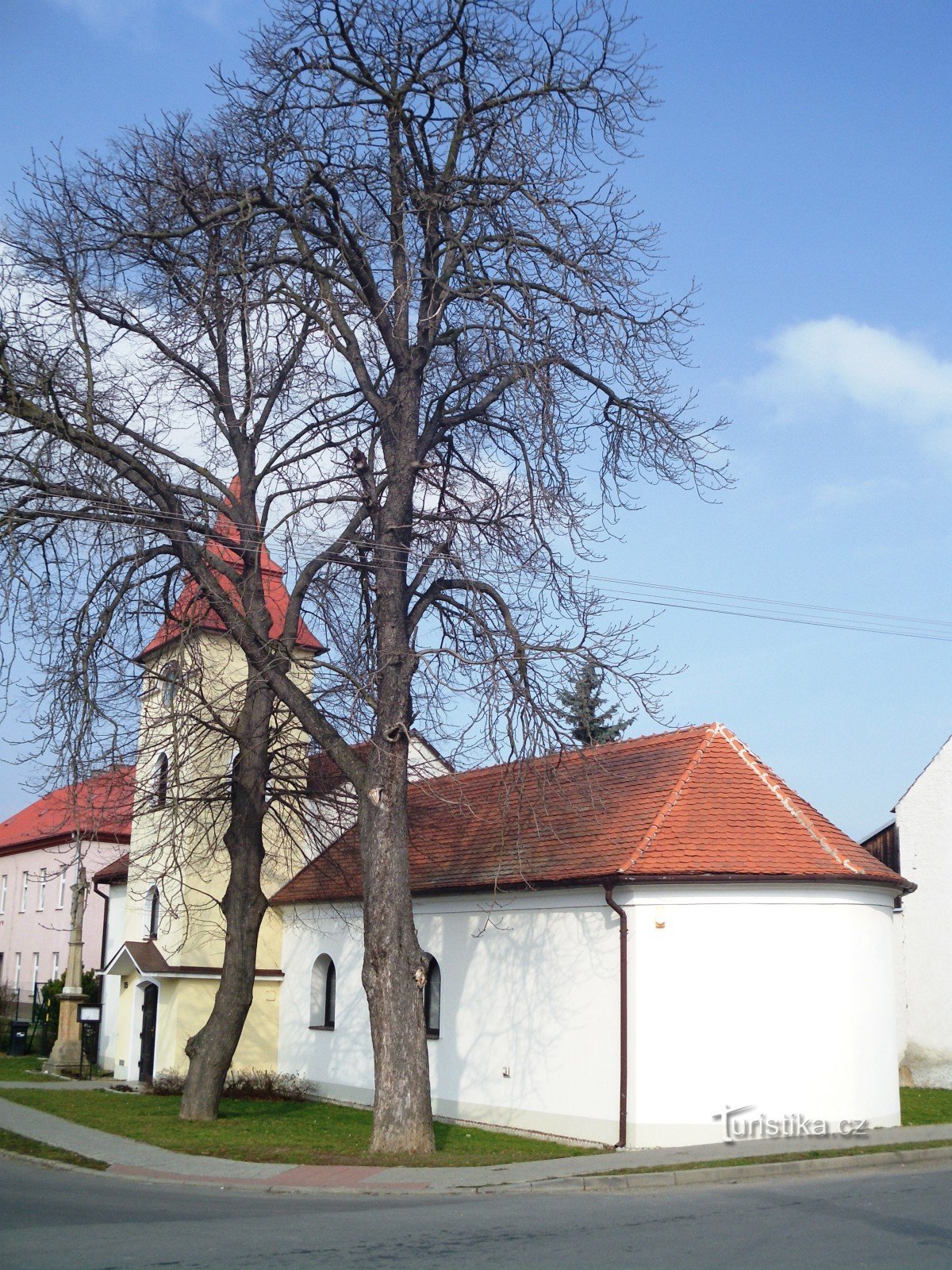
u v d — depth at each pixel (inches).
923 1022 957.2
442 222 718.5
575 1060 726.5
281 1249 384.5
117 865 1318.9
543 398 658.2
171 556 770.8
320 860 1076.5
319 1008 1026.1
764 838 730.2
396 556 710.5
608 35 687.1
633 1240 403.9
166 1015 1051.3
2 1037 1512.1
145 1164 607.5
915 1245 393.1
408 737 691.4
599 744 804.0
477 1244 395.9
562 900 758.5
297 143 692.1
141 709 957.8
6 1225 432.5
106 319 759.7
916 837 989.8
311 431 829.2
